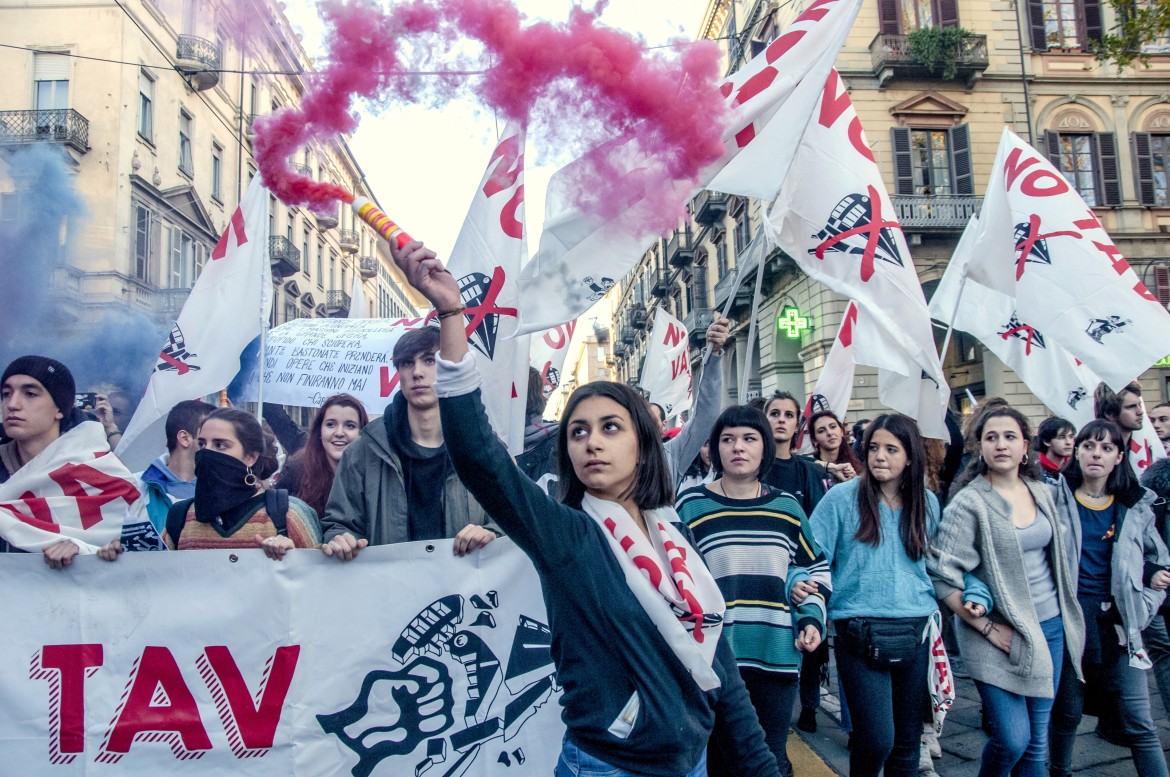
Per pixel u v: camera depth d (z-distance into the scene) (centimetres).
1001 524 309
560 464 192
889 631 296
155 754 254
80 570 257
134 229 1623
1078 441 357
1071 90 1903
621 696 163
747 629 293
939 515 326
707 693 174
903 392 475
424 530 284
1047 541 322
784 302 1997
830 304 1742
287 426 547
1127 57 1209
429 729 268
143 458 418
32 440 293
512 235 318
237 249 434
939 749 395
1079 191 1900
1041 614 320
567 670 166
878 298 426
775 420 433
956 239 1830
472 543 272
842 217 430
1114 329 496
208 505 268
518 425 315
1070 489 359
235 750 257
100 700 254
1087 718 448
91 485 288
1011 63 1873
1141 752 325
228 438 273
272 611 263
